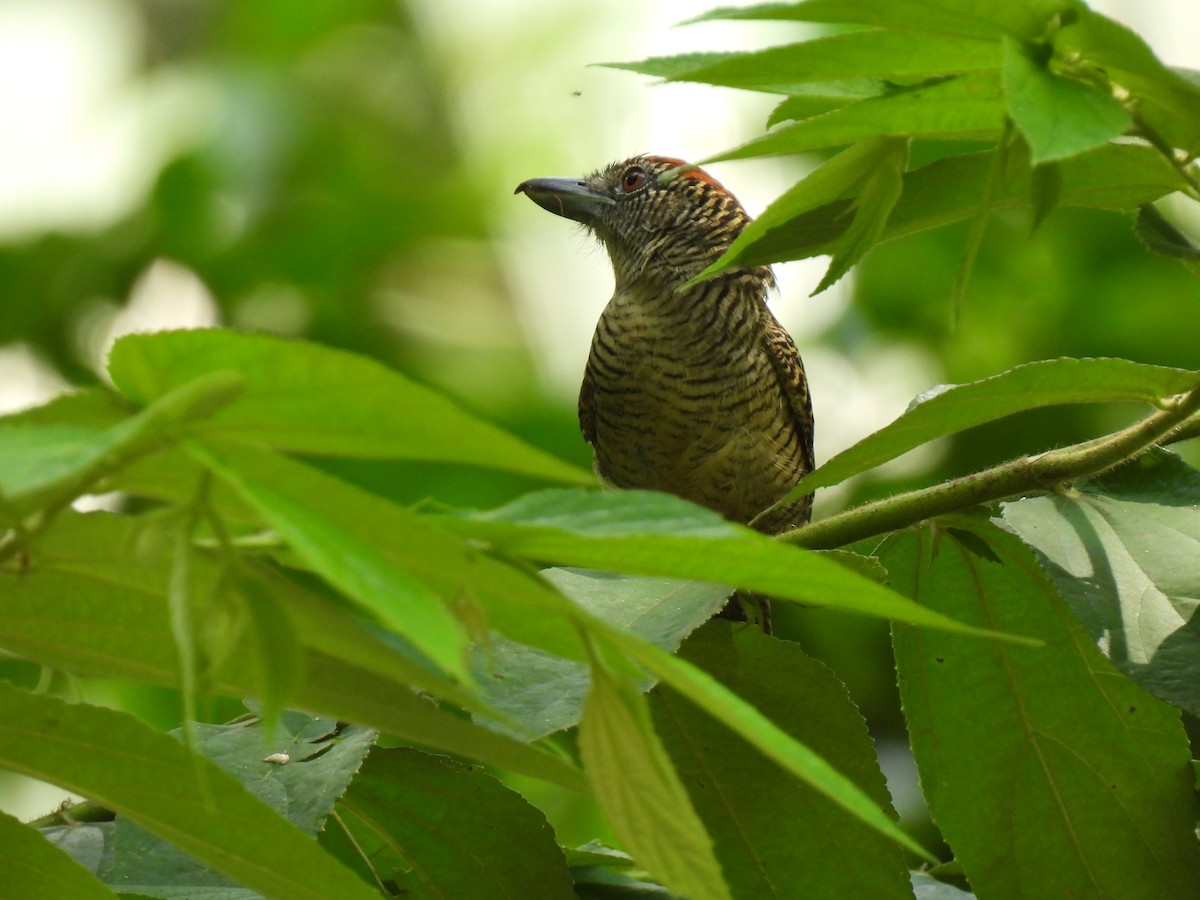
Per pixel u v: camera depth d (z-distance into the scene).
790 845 5.31
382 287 13.81
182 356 2.20
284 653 2.39
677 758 5.39
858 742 5.36
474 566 2.38
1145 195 4.25
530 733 4.21
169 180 13.53
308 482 2.26
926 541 5.75
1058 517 5.30
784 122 4.46
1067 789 5.62
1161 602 5.04
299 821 4.57
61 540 2.82
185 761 3.11
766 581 2.49
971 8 3.22
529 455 2.20
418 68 15.67
